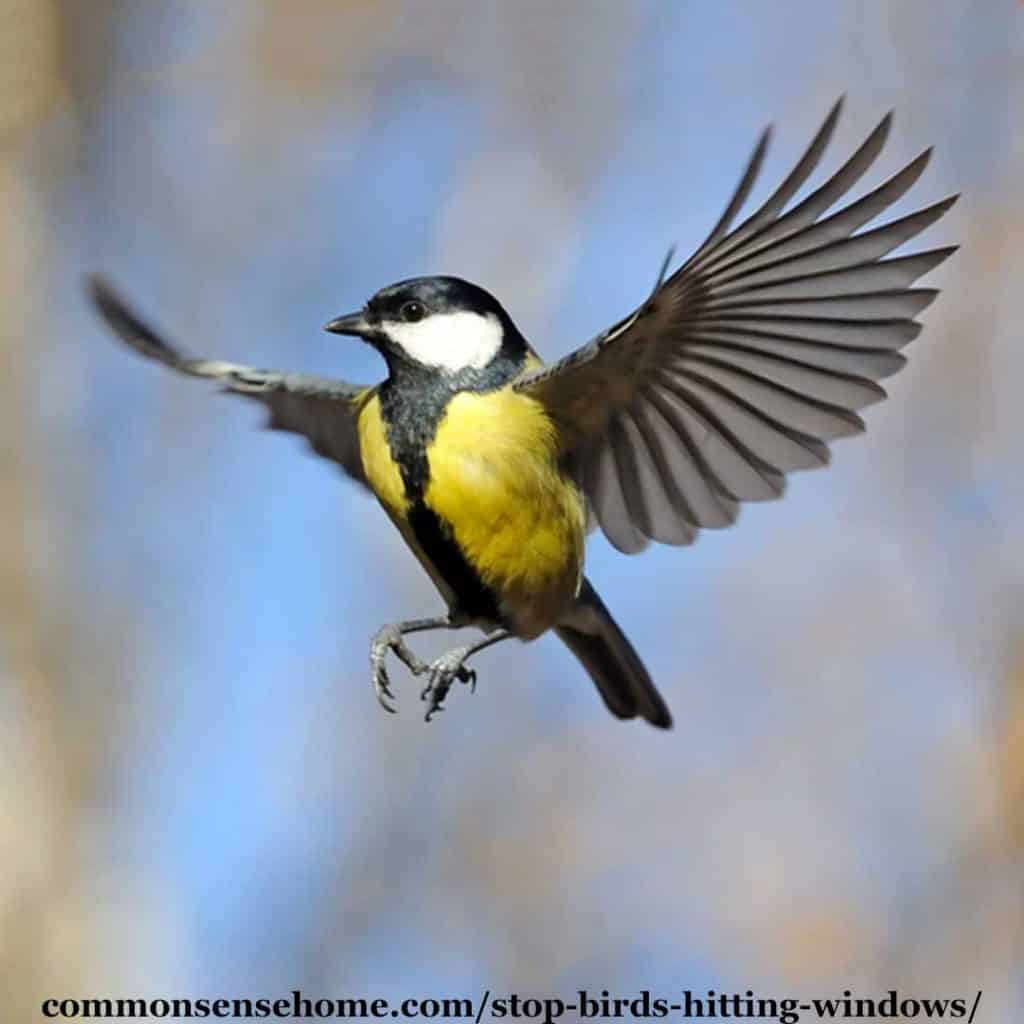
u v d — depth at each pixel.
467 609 10.26
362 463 10.79
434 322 10.12
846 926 12.24
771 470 9.78
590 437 10.10
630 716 11.38
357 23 13.91
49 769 13.57
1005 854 12.20
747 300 8.95
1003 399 12.62
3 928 13.23
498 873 13.01
